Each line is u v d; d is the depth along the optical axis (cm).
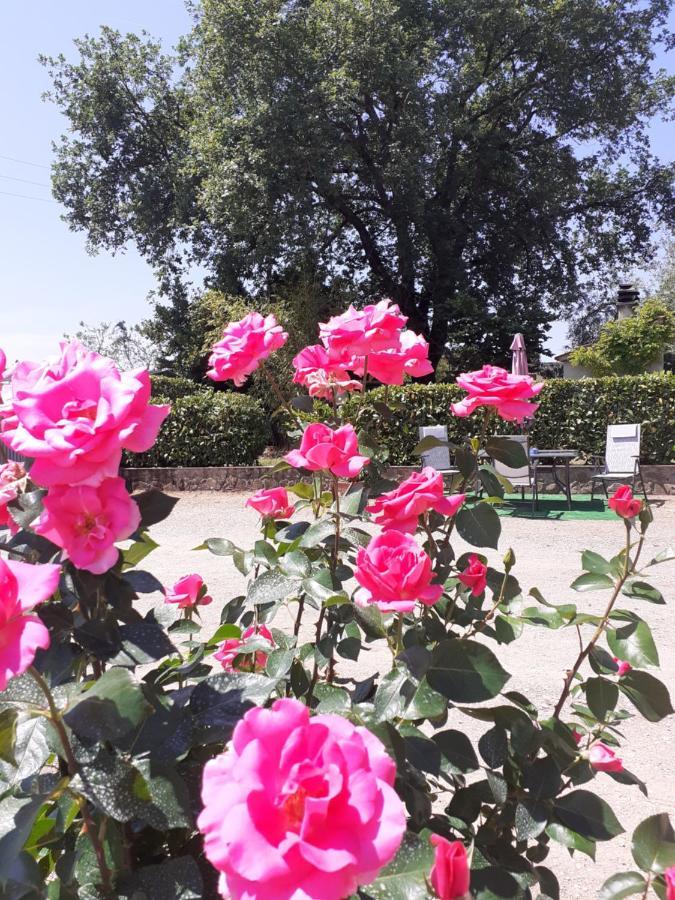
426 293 2367
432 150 2048
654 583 589
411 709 112
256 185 1797
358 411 190
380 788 67
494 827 135
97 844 95
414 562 115
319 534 153
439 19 2017
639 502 152
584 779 141
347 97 1870
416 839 90
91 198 2420
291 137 1830
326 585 146
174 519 939
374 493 170
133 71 2341
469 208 2312
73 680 113
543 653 435
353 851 60
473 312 2141
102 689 81
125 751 94
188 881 92
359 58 1873
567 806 128
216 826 64
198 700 105
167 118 2422
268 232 1898
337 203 2139
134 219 2347
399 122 2009
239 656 173
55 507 94
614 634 149
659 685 145
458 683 114
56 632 98
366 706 124
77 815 112
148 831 113
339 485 180
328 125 1870
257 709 72
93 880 98
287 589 141
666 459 1078
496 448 157
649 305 1886
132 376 95
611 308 2959
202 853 113
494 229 2334
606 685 147
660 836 119
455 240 2189
